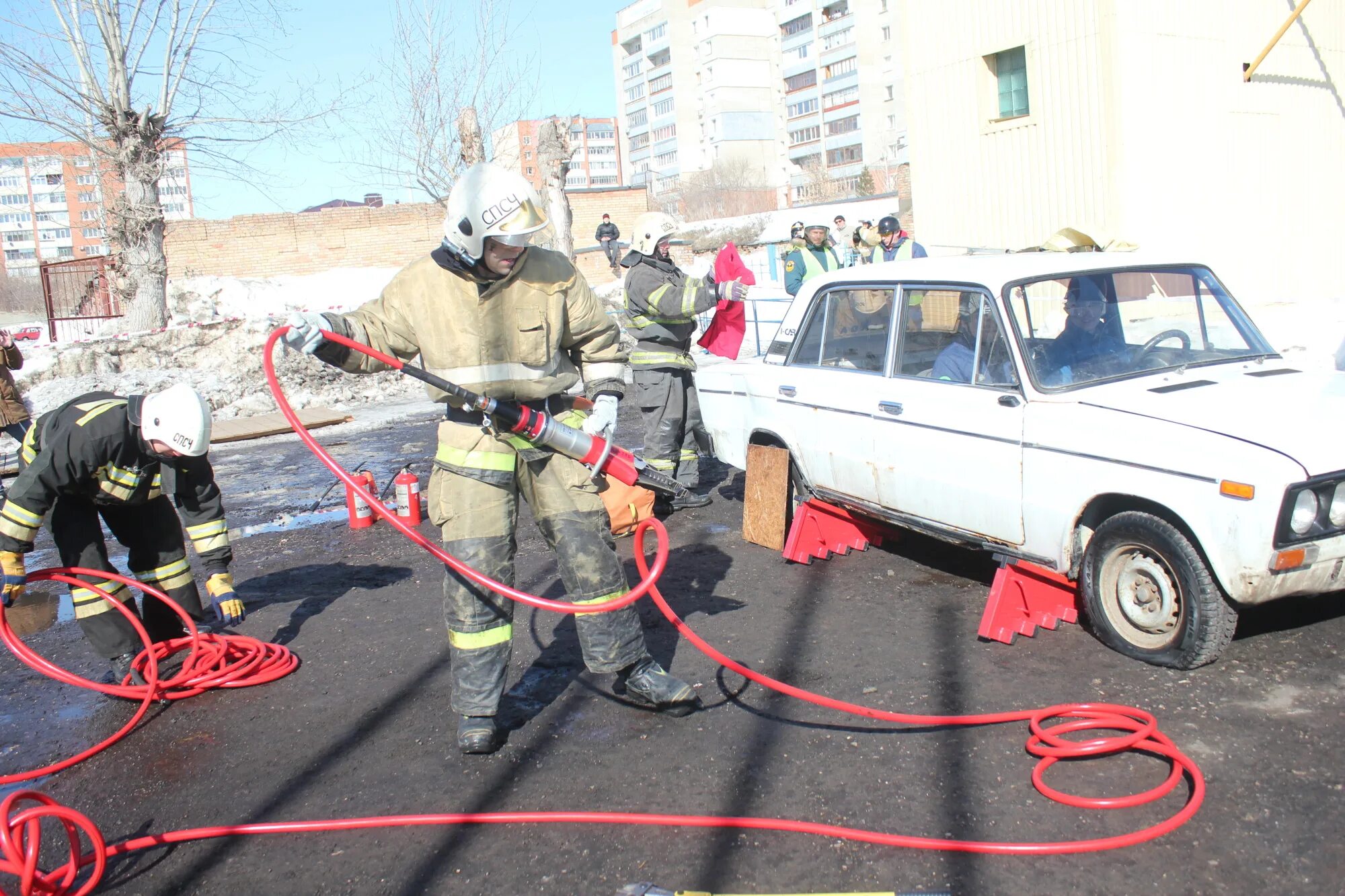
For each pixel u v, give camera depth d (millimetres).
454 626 3842
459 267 3631
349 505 7699
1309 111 15883
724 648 4734
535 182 54562
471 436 3742
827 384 5699
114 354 15219
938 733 3746
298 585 6352
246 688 4730
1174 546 3977
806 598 5316
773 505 6117
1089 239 6527
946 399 4918
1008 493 4617
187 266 28828
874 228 11305
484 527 3770
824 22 90125
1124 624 4266
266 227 29328
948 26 15633
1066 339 4773
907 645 4586
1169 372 4711
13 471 10867
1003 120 15125
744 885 2924
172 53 17906
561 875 3059
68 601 6547
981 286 4883
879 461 5332
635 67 107625
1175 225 14359
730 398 6543
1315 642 4223
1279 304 15508
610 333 3965
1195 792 3109
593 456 3746
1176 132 14219
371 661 4941
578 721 4113
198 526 4844
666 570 5980
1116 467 4129
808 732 3840
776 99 98750
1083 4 13797
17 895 3055
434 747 3973
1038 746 3475
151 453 4527
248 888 3129
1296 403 4184
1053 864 2908
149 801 3742
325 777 3801
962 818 3184
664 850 3139
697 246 40188
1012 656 4371
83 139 18047
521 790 3586
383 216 30203
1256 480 3689
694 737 3877
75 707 4703
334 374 15359
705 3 96188
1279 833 2965
